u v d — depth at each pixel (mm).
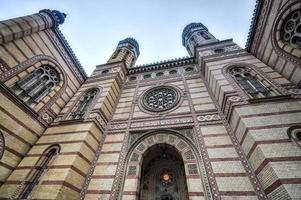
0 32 8312
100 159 8633
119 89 13430
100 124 9922
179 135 8844
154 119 10102
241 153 7082
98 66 15734
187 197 8016
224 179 6516
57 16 12836
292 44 8305
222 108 9062
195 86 11648
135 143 9062
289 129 6207
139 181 7926
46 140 9164
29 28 9727
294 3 7871
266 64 9922
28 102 9469
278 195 5102
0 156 7594
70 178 7160
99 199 7152
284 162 5434
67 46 12555
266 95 8180
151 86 13062
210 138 8055
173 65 14609
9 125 8164
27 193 7086
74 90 12703
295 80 8125
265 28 9789
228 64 10859
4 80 8469
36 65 10211
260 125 6660
